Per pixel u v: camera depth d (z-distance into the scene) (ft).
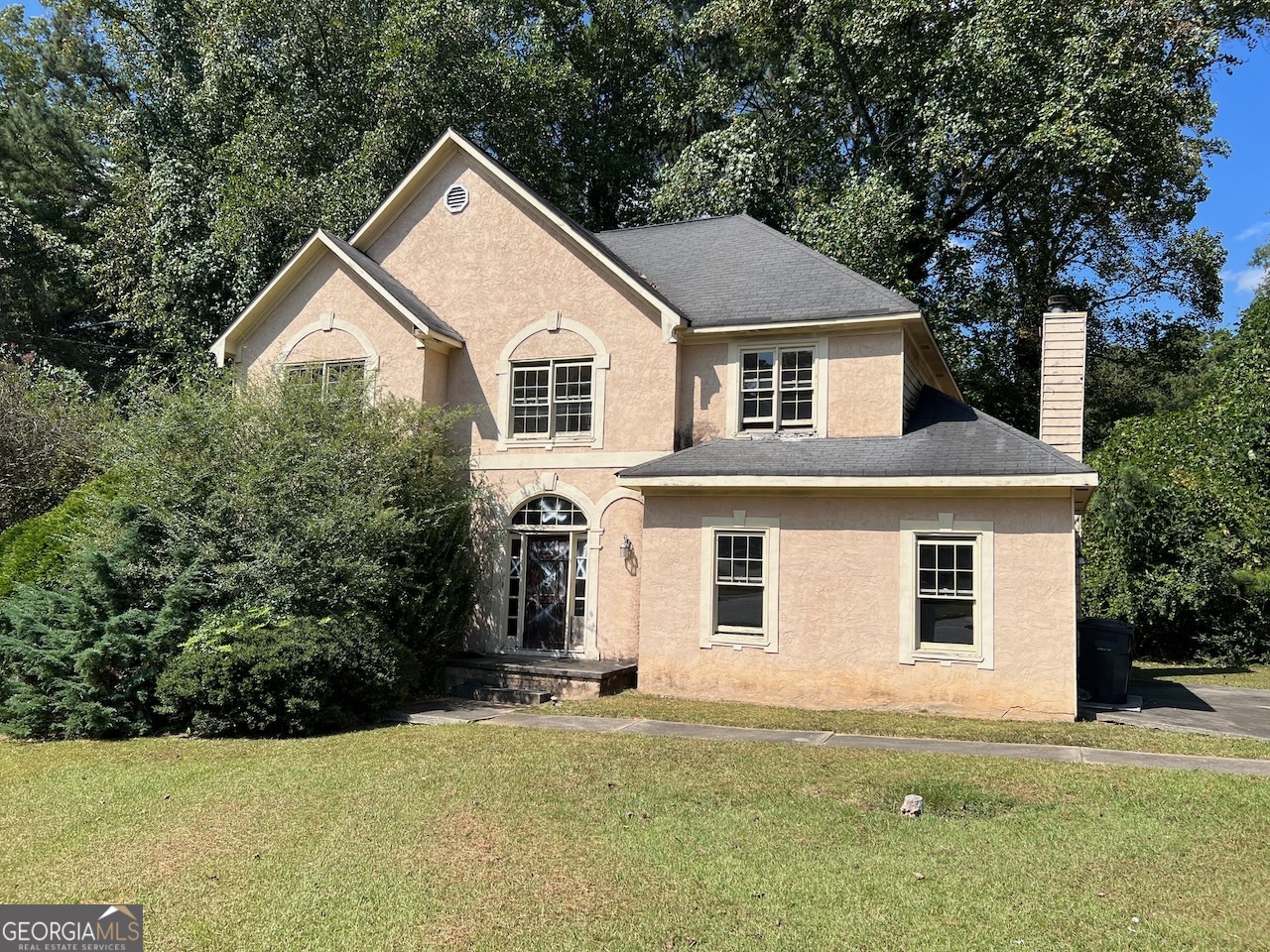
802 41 85.56
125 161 98.32
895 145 88.12
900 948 17.21
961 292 92.84
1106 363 118.01
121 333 115.75
